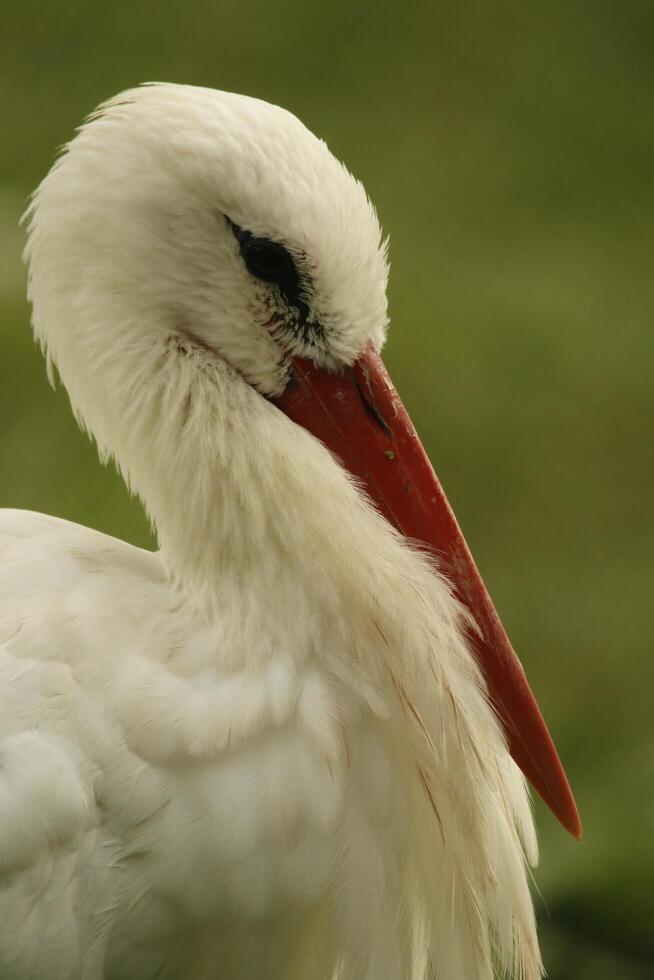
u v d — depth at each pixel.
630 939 6.13
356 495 3.90
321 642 3.77
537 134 12.88
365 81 13.24
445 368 10.31
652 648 8.43
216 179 3.80
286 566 3.80
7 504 8.73
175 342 3.95
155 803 3.56
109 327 3.95
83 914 3.56
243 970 3.75
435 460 9.70
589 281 11.29
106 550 4.02
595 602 8.79
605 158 12.74
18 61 12.84
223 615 3.78
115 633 3.68
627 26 14.23
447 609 3.89
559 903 6.25
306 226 3.83
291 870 3.65
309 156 3.86
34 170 11.45
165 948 3.66
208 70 13.05
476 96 13.25
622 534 9.33
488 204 12.07
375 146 12.56
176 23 13.42
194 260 3.88
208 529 3.87
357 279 3.94
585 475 9.70
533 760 4.07
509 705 4.06
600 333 10.76
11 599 3.73
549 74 13.58
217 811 3.58
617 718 7.89
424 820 3.87
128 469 4.17
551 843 6.52
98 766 3.54
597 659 8.35
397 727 3.80
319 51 13.47
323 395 4.05
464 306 10.88
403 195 12.06
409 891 3.91
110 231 3.87
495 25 14.05
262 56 13.34
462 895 3.96
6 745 3.50
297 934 3.76
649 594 8.85
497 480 9.62
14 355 9.48
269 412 3.95
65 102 12.35
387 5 14.01
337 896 3.75
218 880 3.60
